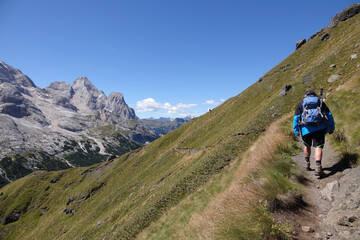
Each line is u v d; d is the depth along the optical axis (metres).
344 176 5.85
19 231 99.06
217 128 69.00
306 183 6.70
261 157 8.86
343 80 25.81
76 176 121.75
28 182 127.56
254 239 4.37
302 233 4.52
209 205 8.36
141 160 95.38
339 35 62.66
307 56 67.62
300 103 6.95
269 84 66.94
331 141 9.47
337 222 4.40
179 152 73.00
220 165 23.19
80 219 80.44
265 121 30.11
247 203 5.46
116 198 69.25
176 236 7.52
